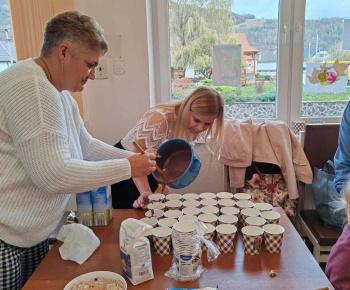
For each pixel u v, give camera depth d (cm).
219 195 142
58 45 97
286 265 103
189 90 243
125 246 95
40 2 192
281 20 230
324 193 183
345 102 242
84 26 97
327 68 237
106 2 201
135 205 145
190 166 117
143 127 151
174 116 160
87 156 137
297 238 118
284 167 198
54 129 92
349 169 154
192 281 96
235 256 108
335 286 105
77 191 98
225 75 239
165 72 238
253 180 206
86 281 95
